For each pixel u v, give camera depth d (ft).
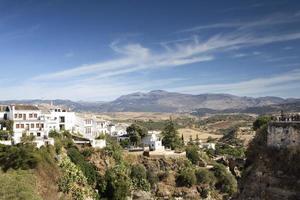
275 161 192.75
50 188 362.33
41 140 453.17
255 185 196.03
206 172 554.46
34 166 361.92
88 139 548.31
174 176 550.77
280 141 194.90
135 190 497.05
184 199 513.86
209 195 529.86
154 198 502.79
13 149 373.20
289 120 219.82
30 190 288.10
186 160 590.96
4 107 530.68
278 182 185.16
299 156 183.11
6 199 262.47
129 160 562.25
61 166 407.85
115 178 455.63
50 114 567.18
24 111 519.19
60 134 528.63
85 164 458.91
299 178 178.19
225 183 554.87
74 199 383.45
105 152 513.04
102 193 440.04
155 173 548.31
